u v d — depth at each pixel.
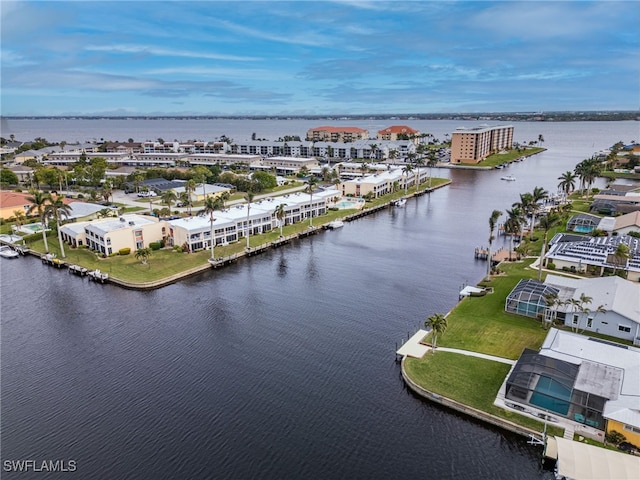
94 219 141.38
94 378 66.19
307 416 57.75
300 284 101.94
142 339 77.25
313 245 133.38
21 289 99.69
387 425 55.97
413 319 83.88
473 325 78.00
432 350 70.38
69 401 61.09
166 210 152.00
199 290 98.75
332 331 79.69
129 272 106.50
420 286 99.81
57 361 70.75
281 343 75.69
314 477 48.34
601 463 45.31
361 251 126.75
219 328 81.06
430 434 54.34
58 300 93.56
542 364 58.69
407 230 149.88
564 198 181.50
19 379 66.06
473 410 56.56
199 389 63.47
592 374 57.12
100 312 87.75
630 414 50.22
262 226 141.75
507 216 168.12
